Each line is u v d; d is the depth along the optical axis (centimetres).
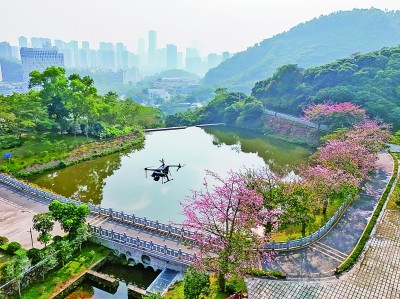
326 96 8394
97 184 5028
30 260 2472
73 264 2750
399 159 5484
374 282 2452
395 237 3092
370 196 4072
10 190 4241
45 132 6794
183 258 2698
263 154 6919
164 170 2838
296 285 2398
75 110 6869
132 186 4981
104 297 2523
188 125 10269
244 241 2236
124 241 2969
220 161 6347
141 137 7862
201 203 2427
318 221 3397
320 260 2733
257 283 2400
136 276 2834
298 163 6162
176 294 2314
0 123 5925
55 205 2842
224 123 10594
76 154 6100
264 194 2952
